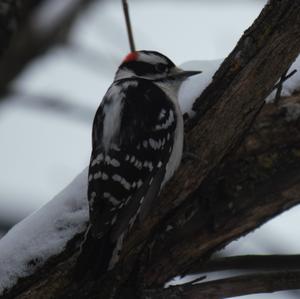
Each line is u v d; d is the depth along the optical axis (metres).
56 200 9.23
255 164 9.75
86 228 9.02
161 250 9.45
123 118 9.59
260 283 9.14
